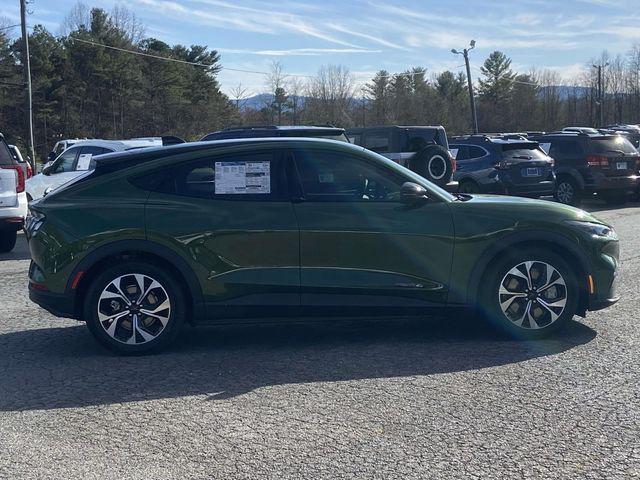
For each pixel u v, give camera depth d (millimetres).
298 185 6129
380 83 82438
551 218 6250
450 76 94688
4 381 5504
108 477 3908
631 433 4410
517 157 17109
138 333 6047
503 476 3863
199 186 6102
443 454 4141
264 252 6004
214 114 66750
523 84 88375
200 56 68812
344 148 6215
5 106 55656
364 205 6113
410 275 6125
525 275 6273
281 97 61688
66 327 7176
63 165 15492
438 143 15688
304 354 6121
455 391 5156
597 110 75688
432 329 6887
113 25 62938
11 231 12180
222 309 6043
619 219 15750
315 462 4059
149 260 6047
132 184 6086
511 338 6438
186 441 4363
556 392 5113
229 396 5121
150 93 63062
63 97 58375
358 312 6133
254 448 4254
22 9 35531
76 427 4598
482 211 6219
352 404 4930
